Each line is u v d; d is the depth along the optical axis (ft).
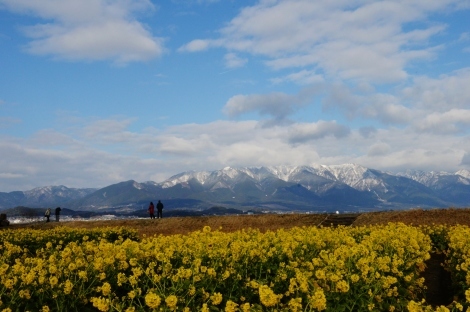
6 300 34.63
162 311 30.53
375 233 65.77
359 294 36.65
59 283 37.37
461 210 134.21
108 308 32.04
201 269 37.73
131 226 145.89
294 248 51.80
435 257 81.25
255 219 147.95
